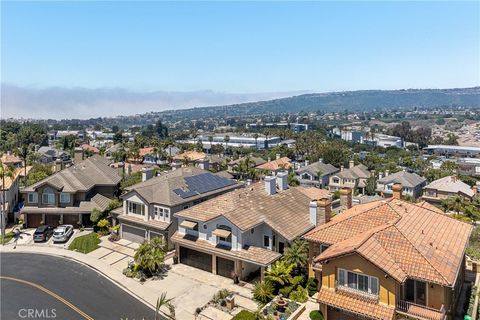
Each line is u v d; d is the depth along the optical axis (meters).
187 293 35.22
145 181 56.88
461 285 32.66
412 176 98.25
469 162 146.12
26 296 34.41
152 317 31.20
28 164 111.12
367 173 103.88
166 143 178.88
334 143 188.88
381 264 25.83
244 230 36.47
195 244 40.00
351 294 27.17
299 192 49.69
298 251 35.66
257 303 33.06
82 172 62.06
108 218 55.12
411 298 26.52
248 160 112.88
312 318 29.16
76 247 47.34
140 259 39.38
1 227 50.97
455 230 32.72
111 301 33.84
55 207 55.41
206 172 61.12
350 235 32.06
